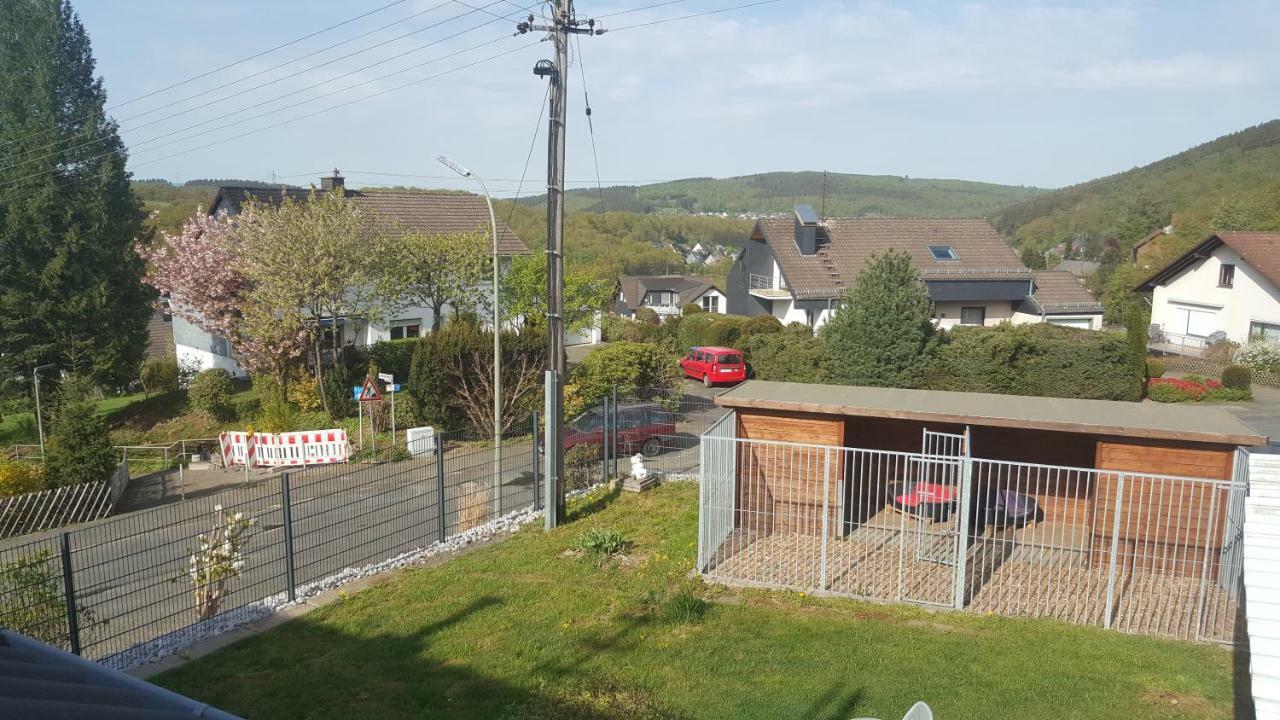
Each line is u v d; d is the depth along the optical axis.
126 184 38.78
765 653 8.92
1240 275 38.62
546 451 13.88
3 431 34.62
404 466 20.53
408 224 40.53
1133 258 68.88
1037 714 7.49
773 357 31.62
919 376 26.28
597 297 38.25
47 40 36.84
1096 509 11.13
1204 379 30.69
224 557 10.08
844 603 10.48
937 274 41.41
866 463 14.78
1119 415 12.01
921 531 11.41
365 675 8.41
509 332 23.58
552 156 13.58
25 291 35.53
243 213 31.48
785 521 13.36
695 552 12.43
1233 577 9.81
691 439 21.80
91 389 31.95
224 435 23.52
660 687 8.11
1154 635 9.30
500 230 42.62
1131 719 7.40
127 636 10.02
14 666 4.28
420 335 38.09
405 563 12.19
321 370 29.48
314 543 13.56
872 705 7.66
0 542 16.41
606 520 14.33
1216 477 11.06
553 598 10.70
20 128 36.19
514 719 7.09
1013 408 12.47
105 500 19.52
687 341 39.72
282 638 9.44
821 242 43.62
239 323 30.25
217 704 7.76
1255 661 4.84
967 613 10.06
